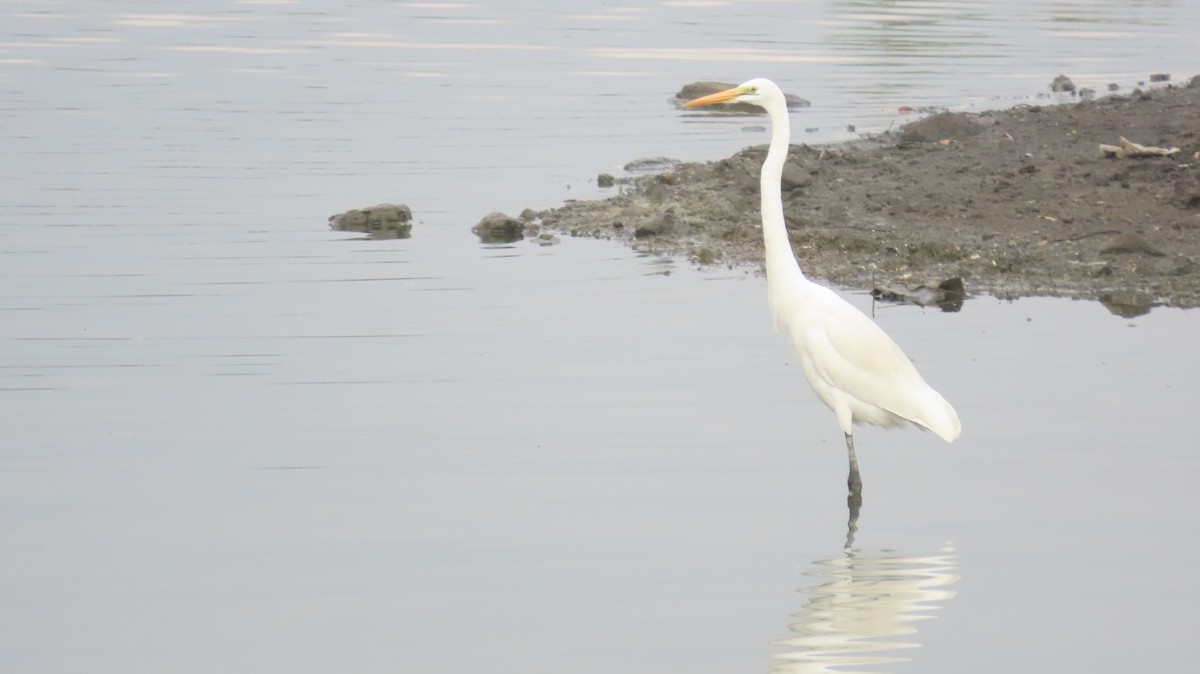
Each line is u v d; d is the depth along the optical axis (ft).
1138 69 103.96
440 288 55.62
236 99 92.84
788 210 64.95
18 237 61.93
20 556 32.78
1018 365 46.34
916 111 87.51
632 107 92.27
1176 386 44.14
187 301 53.47
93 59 105.09
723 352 48.19
